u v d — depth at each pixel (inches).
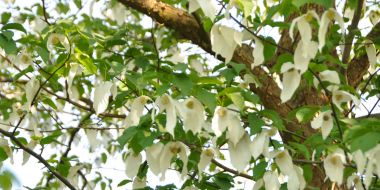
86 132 213.6
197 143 187.6
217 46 173.2
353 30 201.6
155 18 212.7
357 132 161.3
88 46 201.2
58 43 195.2
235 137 173.0
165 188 190.5
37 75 201.3
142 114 177.8
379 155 165.2
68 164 209.6
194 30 212.4
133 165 181.3
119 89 201.6
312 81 177.9
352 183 181.8
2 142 197.3
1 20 255.4
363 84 219.5
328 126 173.8
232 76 185.8
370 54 200.7
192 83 173.2
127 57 214.8
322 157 187.9
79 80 224.2
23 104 210.5
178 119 182.7
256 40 174.2
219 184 191.2
